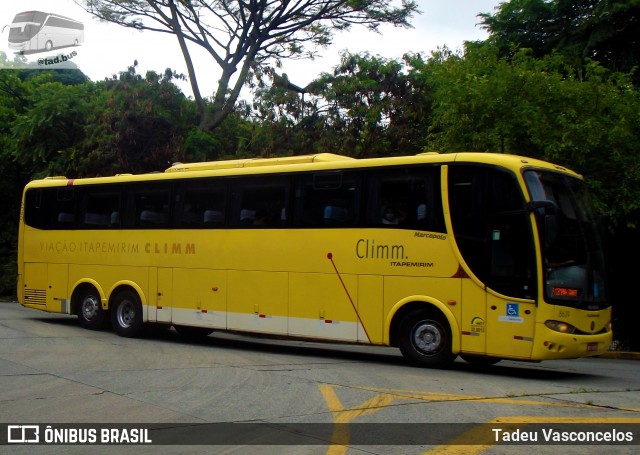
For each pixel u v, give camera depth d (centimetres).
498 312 1060
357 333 1191
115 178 1574
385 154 2261
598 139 1538
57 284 1653
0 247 2855
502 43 2111
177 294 1436
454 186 1119
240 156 2519
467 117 1639
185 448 633
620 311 1959
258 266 1320
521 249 1051
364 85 2262
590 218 1133
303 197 1278
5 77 2917
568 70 1773
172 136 2516
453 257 1105
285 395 870
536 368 1288
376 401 839
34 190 1725
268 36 2666
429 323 1131
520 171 1067
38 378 969
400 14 2647
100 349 1291
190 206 1441
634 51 1970
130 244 1527
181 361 1168
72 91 2584
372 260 1183
